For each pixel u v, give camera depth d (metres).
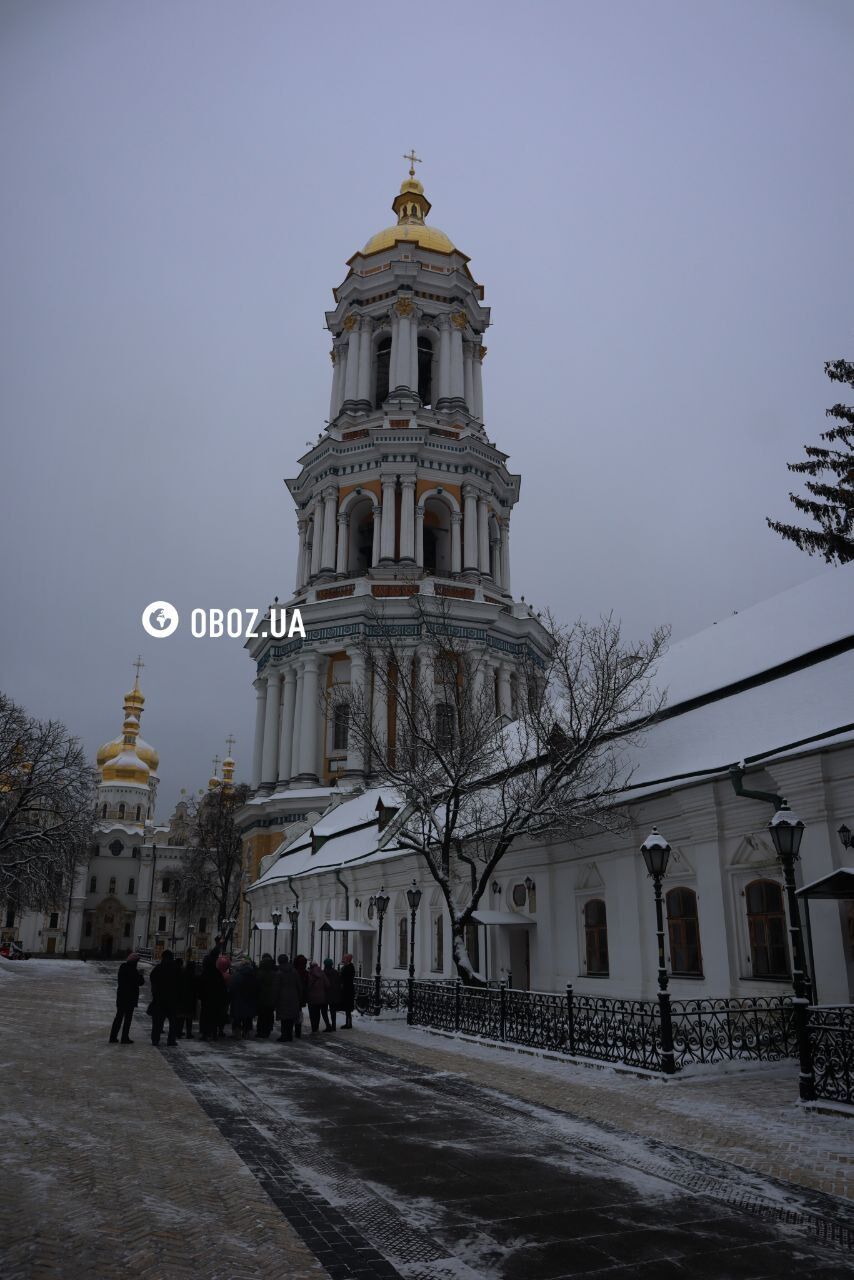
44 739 48.16
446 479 58.19
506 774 22.09
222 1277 5.99
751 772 16.61
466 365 63.97
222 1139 9.69
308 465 60.72
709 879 17.48
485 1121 10.77
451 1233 6.98
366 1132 10.19
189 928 98.81
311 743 53.25
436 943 28.50
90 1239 6.57
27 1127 9.95
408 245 63.47
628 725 21.22
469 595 54.72
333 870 36.94
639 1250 6.67
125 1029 17.77
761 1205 7.66
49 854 48.62
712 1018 14.44
